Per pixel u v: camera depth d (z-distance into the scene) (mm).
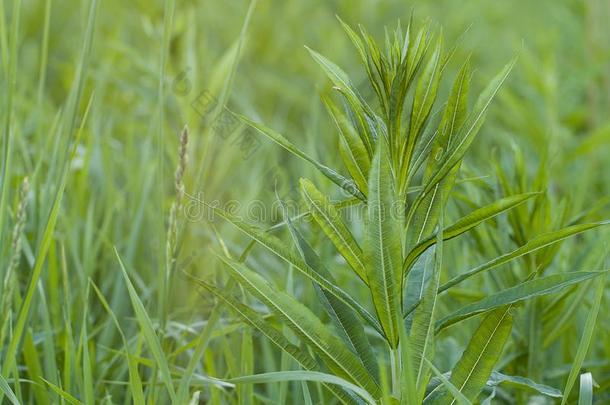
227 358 1005
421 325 881
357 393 890
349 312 920
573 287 1054
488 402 899
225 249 980
